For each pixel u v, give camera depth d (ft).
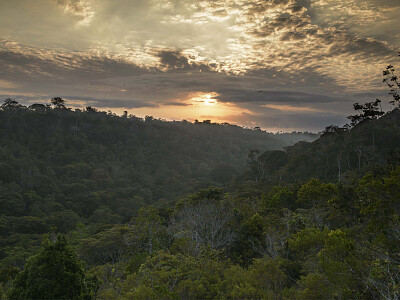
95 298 33.86
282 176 209.15
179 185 319.47
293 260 44.45
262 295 31.07
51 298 28.17
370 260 34.53
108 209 208.85
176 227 69.15
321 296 30.55
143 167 390.01
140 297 31.91
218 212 73.15
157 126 577.84
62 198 229.66
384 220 39.81
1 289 51.11
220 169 386.93
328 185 71.46
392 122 221.66
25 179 248.93
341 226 58.23
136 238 64.44
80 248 77.77
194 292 33.83
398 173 42.45
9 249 120.67
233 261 56.34
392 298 25.61
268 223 63.10
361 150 173.58
